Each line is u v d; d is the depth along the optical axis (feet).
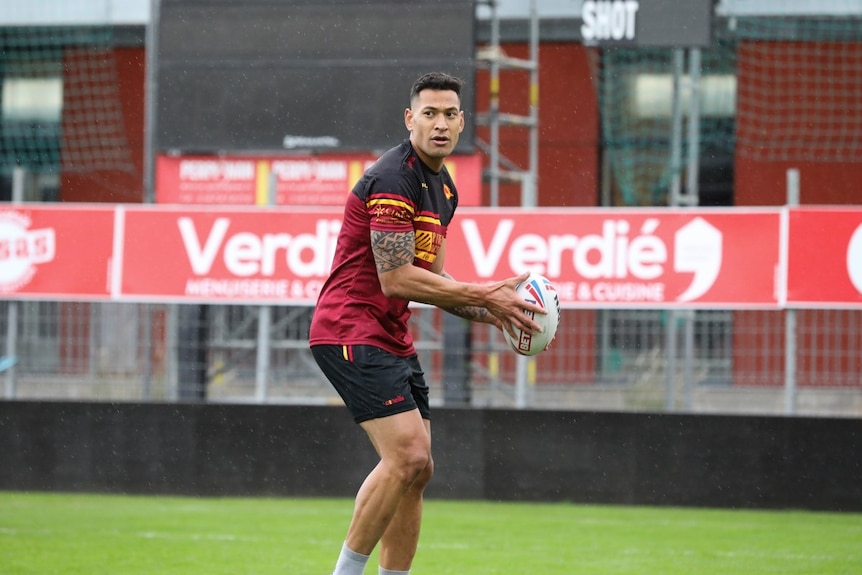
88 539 88.79
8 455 120.88
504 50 191.11
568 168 189.37
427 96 55.36
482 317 59.98
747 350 117.19
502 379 133.28
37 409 120.88
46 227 120.78
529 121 150.10
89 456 120.06
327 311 56.59
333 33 141.69
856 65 172.45
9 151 188.96
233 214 119.34
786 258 112.16
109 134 188.44
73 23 186.09
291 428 118.73
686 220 113.91
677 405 121.49
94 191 189.16
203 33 143.54
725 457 113.50
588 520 103.65
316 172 143.23
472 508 111.55
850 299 111.34
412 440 54.80
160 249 119.85
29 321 122.83
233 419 119.24
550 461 115.75
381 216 54.65
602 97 186.60
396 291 55.01
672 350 116.57
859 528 100.32
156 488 119.55
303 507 110.83
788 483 112.37
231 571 75.87
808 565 80.23
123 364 123.54
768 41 174.19
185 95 143.54
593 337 120.57
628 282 114.73
